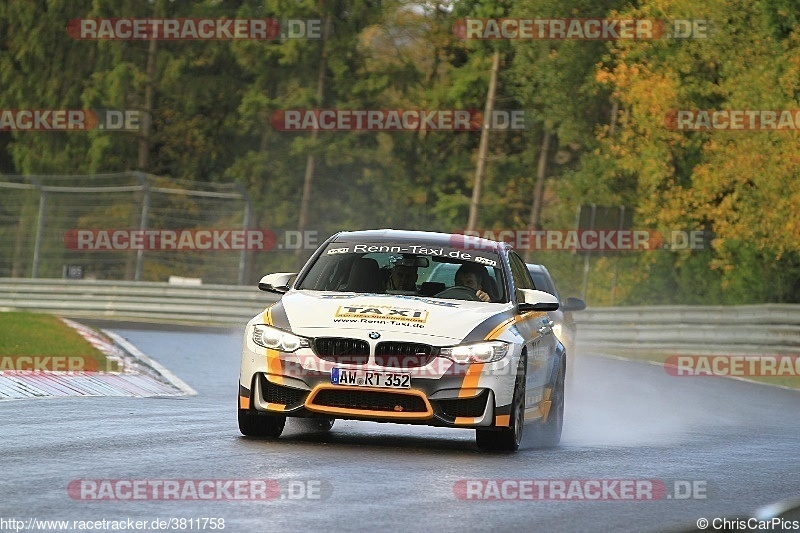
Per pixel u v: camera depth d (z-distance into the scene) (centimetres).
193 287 11950
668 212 12950
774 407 5806
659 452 3631
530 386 3538
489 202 19862
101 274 19962
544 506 2458
